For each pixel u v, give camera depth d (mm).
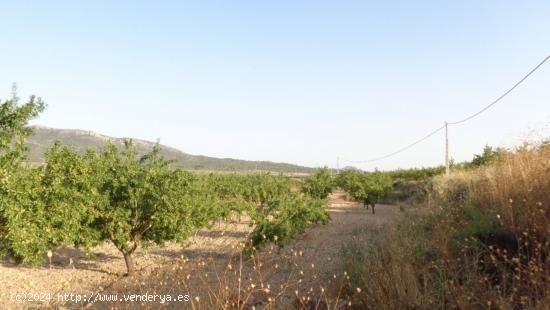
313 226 19547
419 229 8977
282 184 30250
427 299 5168
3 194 7484
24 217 7957
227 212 18453
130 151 11398
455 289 5035
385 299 5359
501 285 5043
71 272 11258
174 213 10711
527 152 8234
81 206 9383
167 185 10680
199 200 13297
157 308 6172
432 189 16125
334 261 9523
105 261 12852
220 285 5250
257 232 11633
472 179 12711
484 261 5836
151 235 11109
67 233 9164
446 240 6449
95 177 10250
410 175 40688
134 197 10477
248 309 5219
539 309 4207
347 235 15336
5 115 8906
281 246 11617
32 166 8867
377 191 26266
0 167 7707
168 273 8805
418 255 6617
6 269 11484
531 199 6254
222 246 13859
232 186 26297
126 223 10312
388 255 6969
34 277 10617
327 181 30906
